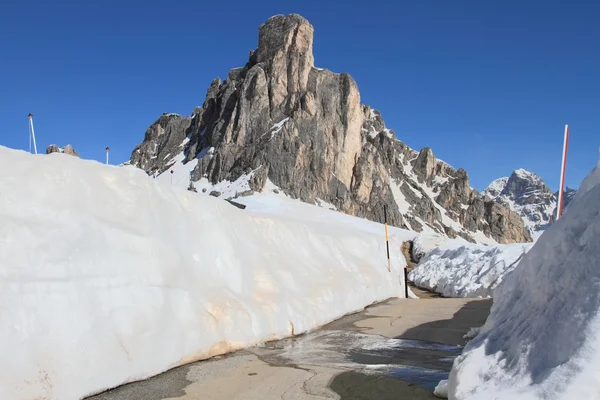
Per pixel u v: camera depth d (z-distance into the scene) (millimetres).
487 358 4895
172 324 7297
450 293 20141
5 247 5734
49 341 5492
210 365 7324
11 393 4898
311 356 8102
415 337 9836
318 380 6637
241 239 11039
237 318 8617
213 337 7934
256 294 9977
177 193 9539
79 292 6129
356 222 64562
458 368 5016
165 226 8438
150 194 8508
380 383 6473
